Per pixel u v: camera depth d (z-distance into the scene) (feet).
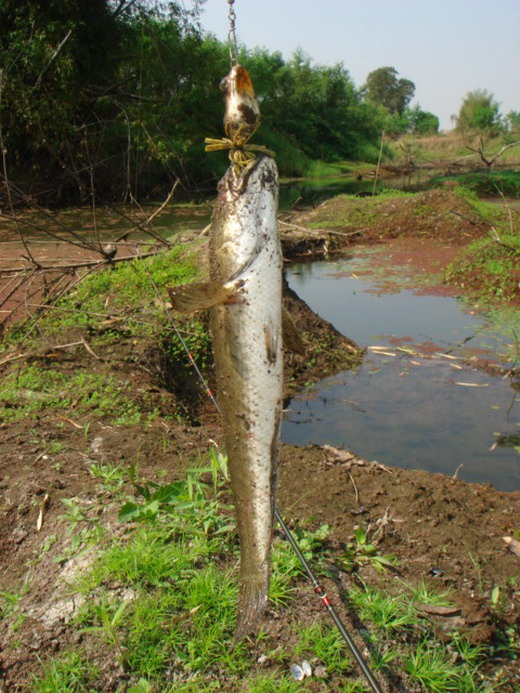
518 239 9.45
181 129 19.34
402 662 2.20
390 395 5.30
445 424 4.78
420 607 2.41
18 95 13.87
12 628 2.33
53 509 2.89
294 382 5.58
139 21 17.06
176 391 4.92
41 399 4.14
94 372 4.60
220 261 1.57
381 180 27.04
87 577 2.46
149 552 2.48
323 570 2.52
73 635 2.27
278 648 2.22
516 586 2.58
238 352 1.58
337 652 2.20
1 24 14.43
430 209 12.64
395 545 2.78
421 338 6.59
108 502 2.89
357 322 7.18
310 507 3.03
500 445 4.47
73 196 16.93
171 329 5.32
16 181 16.01
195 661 2.16
